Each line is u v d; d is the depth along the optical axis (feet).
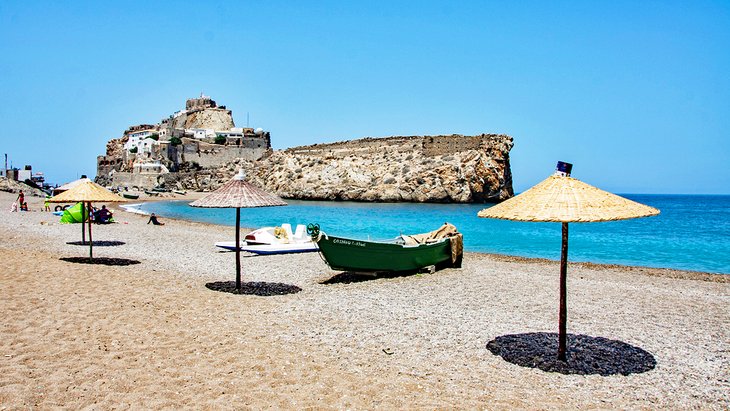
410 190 300.40
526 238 124.16
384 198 306.76
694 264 84.43
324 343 32.01
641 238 127.54
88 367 25.50
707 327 39.19
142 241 86.02
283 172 362.53
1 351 26.96
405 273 60.90
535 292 51.70
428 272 62.95
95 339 29.68
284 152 393.91
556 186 28.19
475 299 47.55
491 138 306.55
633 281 63.21
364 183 320.70
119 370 25.39
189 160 417.90
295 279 55.72
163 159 398.83
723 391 26.23
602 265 77.56
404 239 68.80
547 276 63.67
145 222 136.98
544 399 24.43
